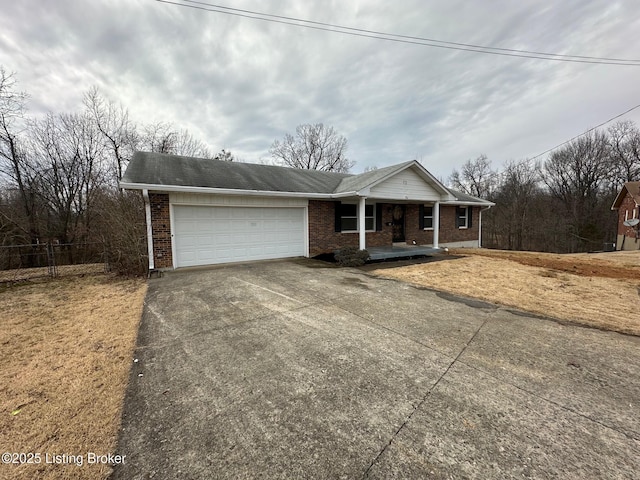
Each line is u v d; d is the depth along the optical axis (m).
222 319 4.52
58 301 5.66
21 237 14.66
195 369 3.02
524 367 3.04
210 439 2.02
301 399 2.48
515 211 28.08
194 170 9.84
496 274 7.98
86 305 5.37
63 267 9.98
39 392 2.59
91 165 17.72
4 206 14.95
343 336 3.85
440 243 15.62
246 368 3.03
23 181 15.74
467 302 5.43
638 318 4.58
